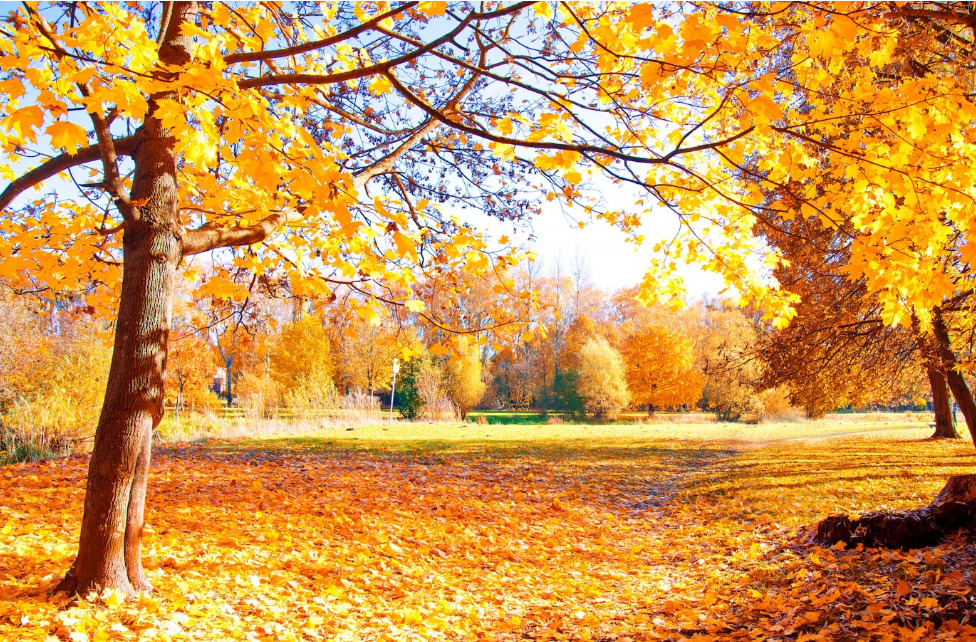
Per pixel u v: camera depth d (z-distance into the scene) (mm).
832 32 2211
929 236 2654
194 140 2395
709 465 13922
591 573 5695
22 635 2990
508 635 3998
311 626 3725
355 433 17422
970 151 2631
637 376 40656
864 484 9000
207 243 3795
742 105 2553
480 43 3881
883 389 13383
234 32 3463
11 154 3904
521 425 26703
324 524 6465
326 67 4352
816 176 3113
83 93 2705
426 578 5078
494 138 2688
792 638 3436
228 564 4652
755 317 22484
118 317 3635
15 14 2326
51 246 4043
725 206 3400
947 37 5254
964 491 4867
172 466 9781
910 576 4047
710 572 5438
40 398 14836
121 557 3574
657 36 2176
